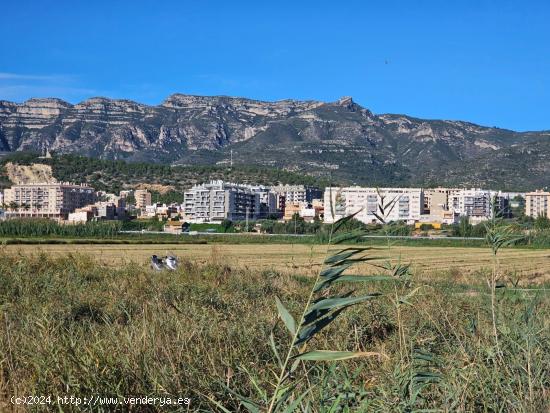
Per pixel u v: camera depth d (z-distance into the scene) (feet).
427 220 497.46
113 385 18.58
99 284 53.78
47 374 19.31
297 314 29.96
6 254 70.13
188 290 48.29
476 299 32.32
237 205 644.27
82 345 22.40
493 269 19.35
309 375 18.79
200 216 634.43
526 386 16.40
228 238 345.92
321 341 25.68
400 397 14.57
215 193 629.51
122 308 36.70
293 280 69.92
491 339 20.53
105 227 354.13
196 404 18.48
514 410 15.25
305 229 404.98
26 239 266.57
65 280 52.85
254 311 36.22
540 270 134.72
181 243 303.07
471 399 15.74
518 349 18.12
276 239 342.03
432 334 24.86
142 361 20.47
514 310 24.63
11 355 22.98
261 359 23.22
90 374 18.84
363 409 13.98
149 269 74.33
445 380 16.43
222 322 29.81
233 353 22.33
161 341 22.94
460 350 19.27
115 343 22.84
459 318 28.12
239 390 18.65
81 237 328.49
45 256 72.69
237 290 56.08
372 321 31.65
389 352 23.97
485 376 16.71
